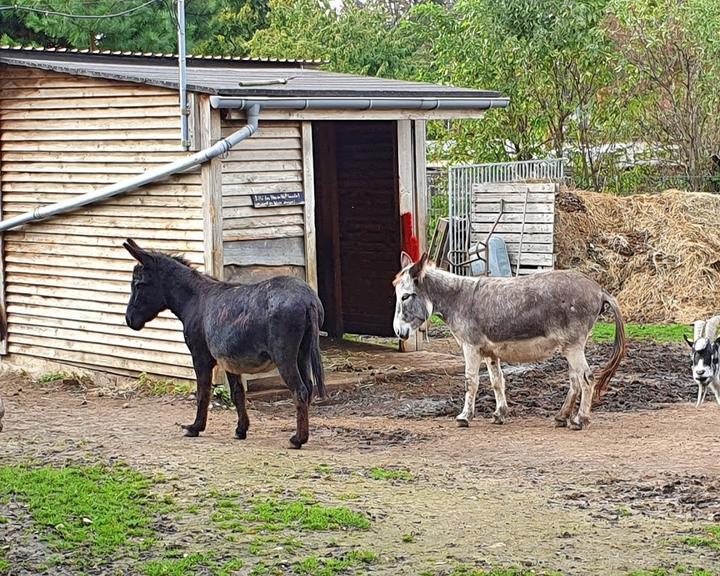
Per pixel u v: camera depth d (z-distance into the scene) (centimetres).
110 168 1542
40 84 1628
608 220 2262
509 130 2727
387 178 1842
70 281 1625
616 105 2630
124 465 1033
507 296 1232
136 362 1547
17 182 1681
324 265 1947
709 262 2159
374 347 1812
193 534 838
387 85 1644
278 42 3409
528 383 1532
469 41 2700
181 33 1386
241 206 1443
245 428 1177
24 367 1711
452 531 843
